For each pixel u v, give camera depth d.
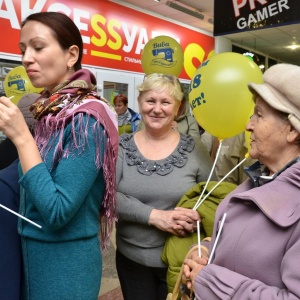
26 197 1.02
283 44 8.46
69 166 0.95
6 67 4.47
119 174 1.58
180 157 1.58
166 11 6.49
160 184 1.53
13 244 1.05
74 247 1.02
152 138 1.62
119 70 5.93
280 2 2.80
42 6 4.72
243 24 3.06
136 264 1.58
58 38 1.04
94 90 1.10
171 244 1.45
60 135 0.97
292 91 0.80
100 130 1.00
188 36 7.36
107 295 2.59
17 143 0.93
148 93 1.56
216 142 2.69
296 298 0.68
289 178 0.81
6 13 4.39
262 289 0.75
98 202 1.10
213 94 1.51
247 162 2.00
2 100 0.93
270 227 0.79
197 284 0.87
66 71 1.10
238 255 0.82
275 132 0.86
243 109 1.50
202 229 1.47
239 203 0.88
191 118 3.01
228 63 1.53
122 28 5.89
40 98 1.21
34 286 1.02
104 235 1.18
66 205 0.92
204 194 1.48
